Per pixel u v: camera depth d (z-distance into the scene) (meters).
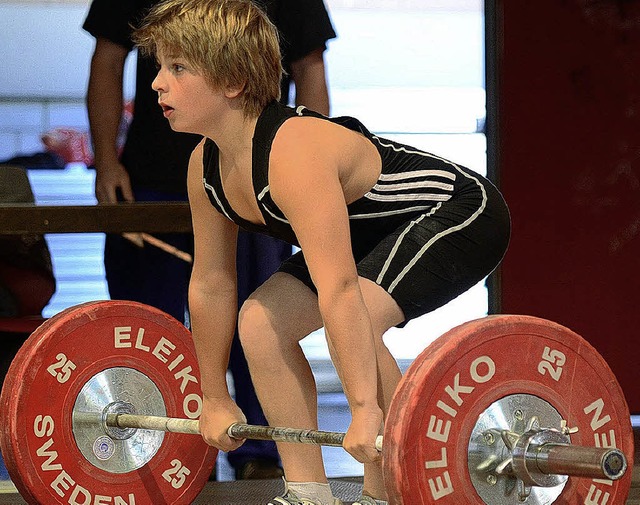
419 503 4.57
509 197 11.50
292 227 4.92
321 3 9.34
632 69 11.54
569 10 11.45
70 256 14.70
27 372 6.14
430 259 5.30
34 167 13.55
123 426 6.30
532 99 11.47
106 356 6.39
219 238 5.70
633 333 11.70
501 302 11.56
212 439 5.73
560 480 4.75
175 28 5.08
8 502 7.62
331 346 4.98
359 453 4.70
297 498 5.46
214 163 5.41
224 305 5.75
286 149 4.91
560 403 4.86
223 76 5.08
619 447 4.98
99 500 6.32
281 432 5.27
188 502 6.62
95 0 9.51
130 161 9.45
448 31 13.66
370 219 5.44
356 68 13.72
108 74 9.48
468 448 4.68
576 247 11.59
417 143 13.72
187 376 6.68
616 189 11.60
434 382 4.59
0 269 9.77
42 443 6.18
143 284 9.39
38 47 13.52
